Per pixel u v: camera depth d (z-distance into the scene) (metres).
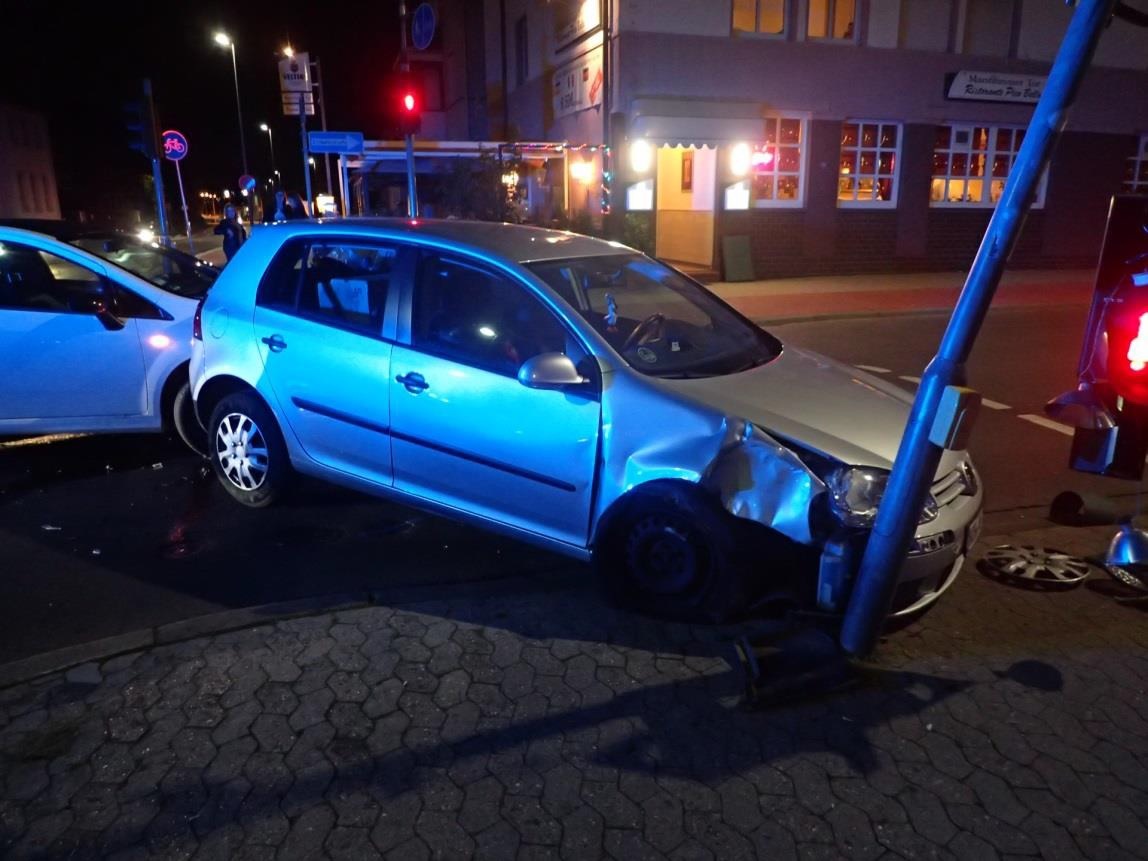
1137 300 4.05
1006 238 2.93
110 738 3.17
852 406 4.13
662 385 3.97
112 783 2.95
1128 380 4.12
